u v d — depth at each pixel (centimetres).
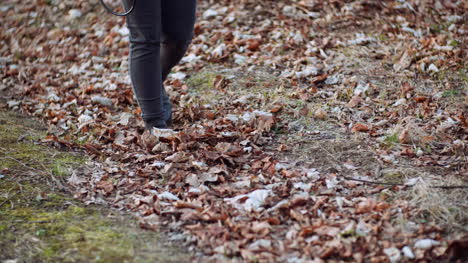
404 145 313
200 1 570
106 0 614
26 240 232
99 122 375
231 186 277
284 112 366
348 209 248
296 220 243
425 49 448
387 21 521
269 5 549
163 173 292
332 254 216
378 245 221
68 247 227
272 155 311
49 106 414
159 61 321
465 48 452
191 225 240
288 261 214
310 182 276
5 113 402
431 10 545
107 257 220
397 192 261
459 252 212
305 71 418
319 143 321
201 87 421
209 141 328
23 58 541
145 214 254
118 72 479
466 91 383
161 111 332
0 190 274
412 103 367
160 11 312
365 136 327
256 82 415
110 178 292
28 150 327
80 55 524
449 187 259
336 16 526
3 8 632
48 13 609
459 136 321
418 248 217
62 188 280
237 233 233
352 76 412
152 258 219
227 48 476
